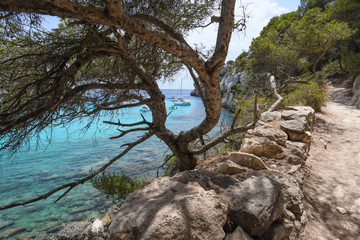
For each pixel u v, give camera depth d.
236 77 36.91
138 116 25.44
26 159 13.41
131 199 2.54
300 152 5.02
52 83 3.40
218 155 6.58
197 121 26.55
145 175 10.38
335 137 8.01
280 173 3.53
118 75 4.16
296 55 12.45
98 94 3.93
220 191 2.89
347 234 3.19
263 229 2.28
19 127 2.87
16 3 1.62
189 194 2.37
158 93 4.07
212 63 3.23
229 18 3.21
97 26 3.38
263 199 2.47
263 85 10.96
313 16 10.77
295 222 2.93
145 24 2.46
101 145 16.50
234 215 2.37
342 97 17.14
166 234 1.78
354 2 16.34
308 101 12.13
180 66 5.43
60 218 7.05
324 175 4.96
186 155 5.13
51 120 3.11
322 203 3.93
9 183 10.19
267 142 4.87
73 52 3.32
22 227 6.69
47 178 10.73
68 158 13.65
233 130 4.23
